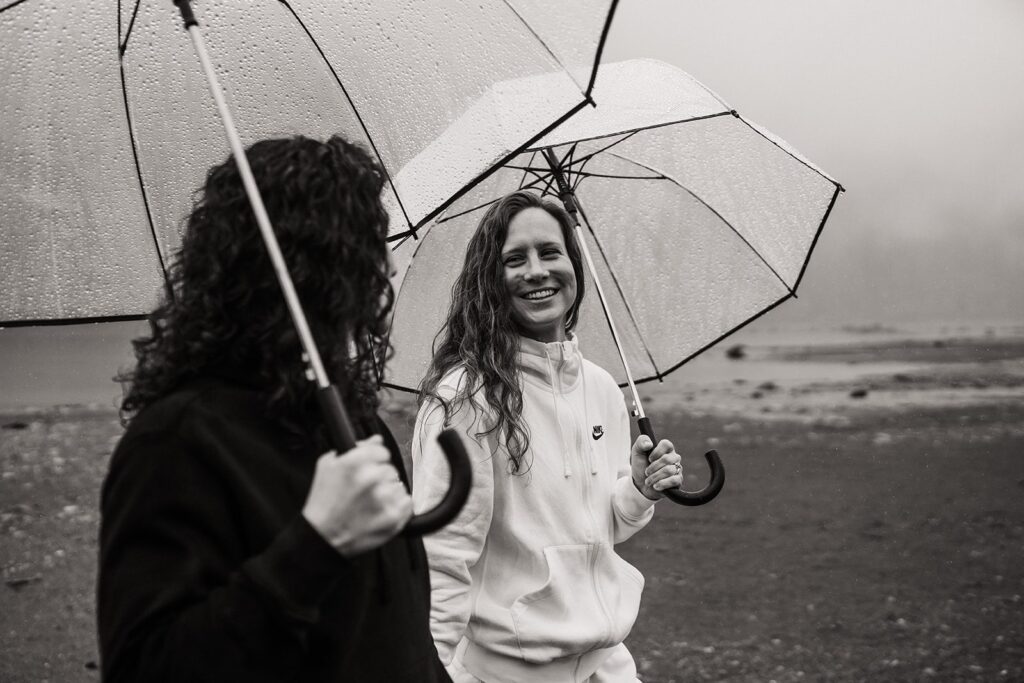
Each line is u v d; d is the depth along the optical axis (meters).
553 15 1.80
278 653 1.13
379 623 1.37
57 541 5.14
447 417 2.44
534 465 2.50
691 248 3.15
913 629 4.49
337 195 1.30
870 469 6.05
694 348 3.18
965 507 5.59
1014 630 4.46
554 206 2.75
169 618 1.12
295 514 1.24
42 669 4.13
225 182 1.33
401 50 1.90
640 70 2.96
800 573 5.06
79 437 6.18
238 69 1.89
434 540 2.37
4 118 1.83
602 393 2.78
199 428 1.21
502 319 2.59
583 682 2.51
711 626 4.60
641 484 2.65
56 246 1.88
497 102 1.84
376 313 1.42
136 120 1.87
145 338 1.34
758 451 6.34
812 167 2.96
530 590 2.44
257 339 1.29
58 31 1.82
